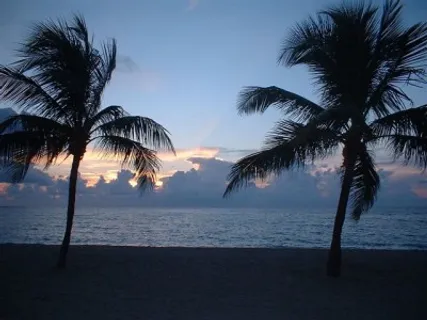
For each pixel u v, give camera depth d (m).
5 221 67.56
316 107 10.57
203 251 15.92
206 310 7.62
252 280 10.45
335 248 10.91
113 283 10.02
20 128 10.76
